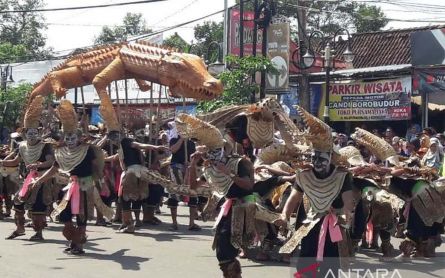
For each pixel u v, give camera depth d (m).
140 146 11.67
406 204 9.54
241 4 19.41
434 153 13.61
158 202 13.50
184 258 9.68
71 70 14.68
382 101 19.72
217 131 7.02
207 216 8.07
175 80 13.41
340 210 6.33
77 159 9.65
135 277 8.33
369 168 8.59
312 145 6.48
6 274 8.38
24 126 10.98
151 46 14.12
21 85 27.67
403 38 27.09
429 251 9.66
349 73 20.31
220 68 19.91
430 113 21.11
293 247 6.21
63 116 9.62
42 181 9.88
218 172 7.06
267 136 9.30
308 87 20.97
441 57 18.38
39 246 10.49
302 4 23.06
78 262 9.24
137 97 24.88
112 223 13.44
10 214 14.28
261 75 18.09
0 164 11.75
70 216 9.75
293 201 6.57
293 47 23.72
